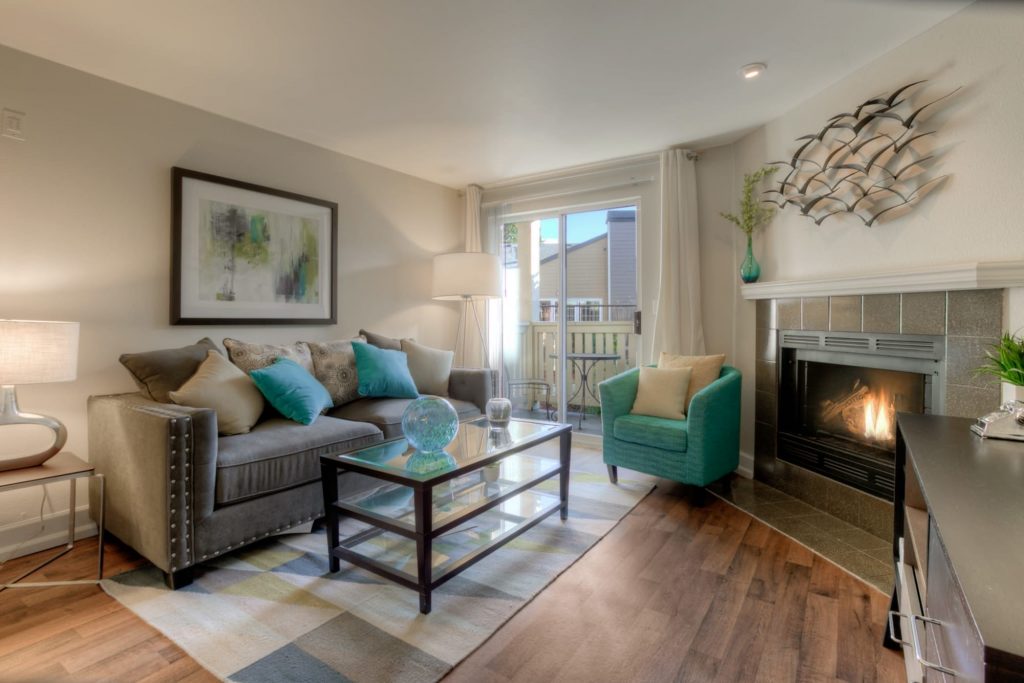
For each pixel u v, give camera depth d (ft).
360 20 6.84
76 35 7.14
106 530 7.42
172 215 9.19
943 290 6.93
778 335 10.21
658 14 6.78
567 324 14.37
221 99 9.28
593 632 5.45
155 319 9.05
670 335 11.83
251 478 6.93
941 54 7.02
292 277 11.15
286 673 4.78
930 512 2.92
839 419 9.52
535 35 7.27
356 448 7.97
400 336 13.82
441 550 6.75
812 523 8.48
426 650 5.12
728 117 10.25
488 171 13.82
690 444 9.16
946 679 2.64
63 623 5.58
